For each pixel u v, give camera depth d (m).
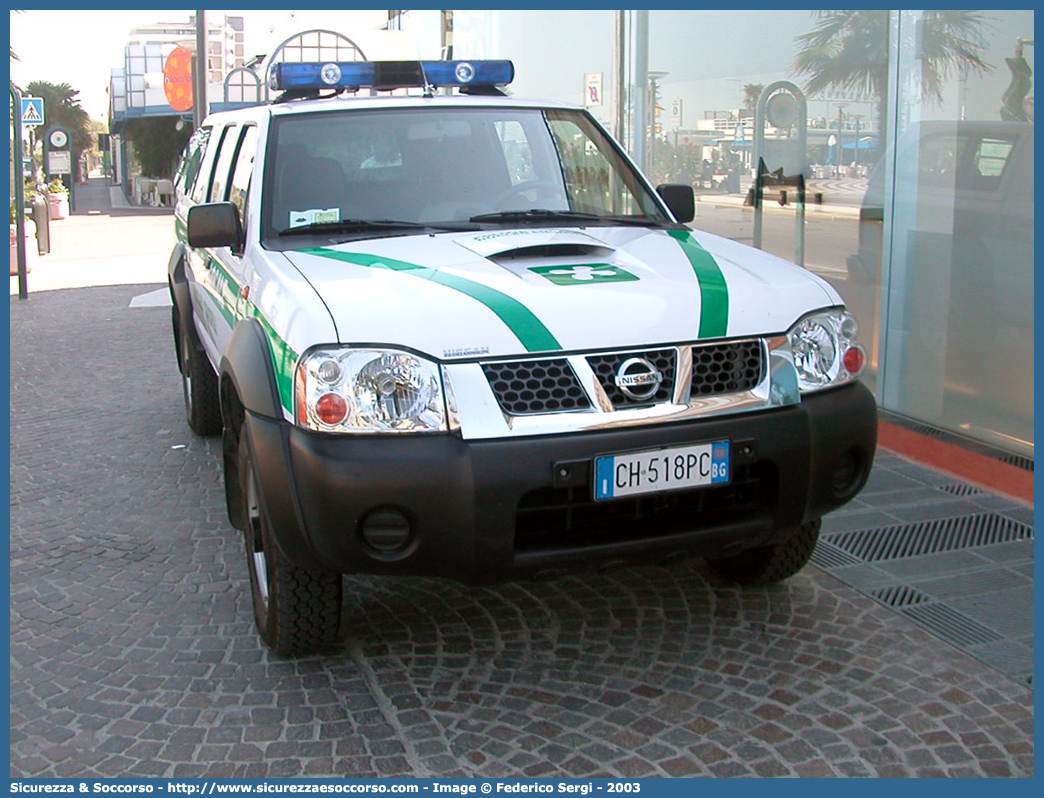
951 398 6.31
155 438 6.91
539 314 3.36
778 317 3.63
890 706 3.47
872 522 5.10
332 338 3.27
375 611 4.23
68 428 7.19
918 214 6.43
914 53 6.36
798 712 3.44
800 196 7.63
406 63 5.22
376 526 3.24
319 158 4.45
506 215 4.40
